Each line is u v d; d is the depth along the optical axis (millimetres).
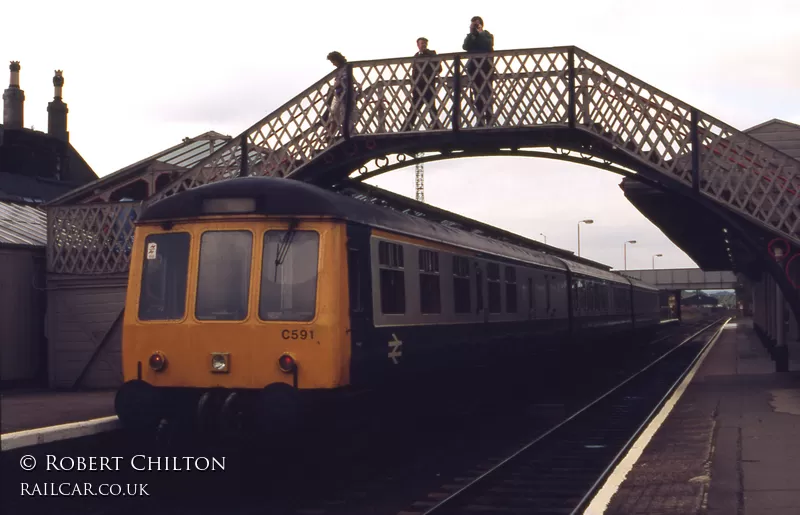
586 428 14039
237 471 9852
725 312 157625
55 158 33250
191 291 9062
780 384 18359
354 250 9297
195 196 9258
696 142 16062
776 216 16328
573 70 15727
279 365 8719
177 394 9062
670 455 10156
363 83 16078
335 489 9016
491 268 14797
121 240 15461
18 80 31609
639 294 36906
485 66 16109
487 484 9453
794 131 22766
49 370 15727
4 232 16109
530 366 18141
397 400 10719
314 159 15875
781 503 7449
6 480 8141
